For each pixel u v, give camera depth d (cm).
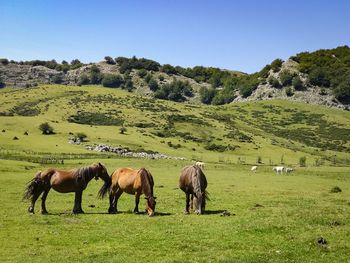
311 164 11538
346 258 1541
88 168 2392
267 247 1659
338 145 16462
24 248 1633
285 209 2464
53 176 2356
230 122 18762
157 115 17988
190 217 2256
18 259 1489
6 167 5672
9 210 2506
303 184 5147
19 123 13538
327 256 1563
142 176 2330
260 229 1892
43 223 2077
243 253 1575
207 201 3091
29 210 2367
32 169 5938
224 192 3834
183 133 15338
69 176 2358
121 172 2434
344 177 6925
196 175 2380
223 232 1864
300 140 17262
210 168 8250
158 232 1877
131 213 2412
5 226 2006
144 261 1471
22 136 11450
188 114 18862
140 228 1967
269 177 6247
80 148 10694
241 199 3244
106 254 1557
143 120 16912
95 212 2488
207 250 1616
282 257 1541
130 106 19388
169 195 3544
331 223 2036
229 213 2339
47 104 19212
